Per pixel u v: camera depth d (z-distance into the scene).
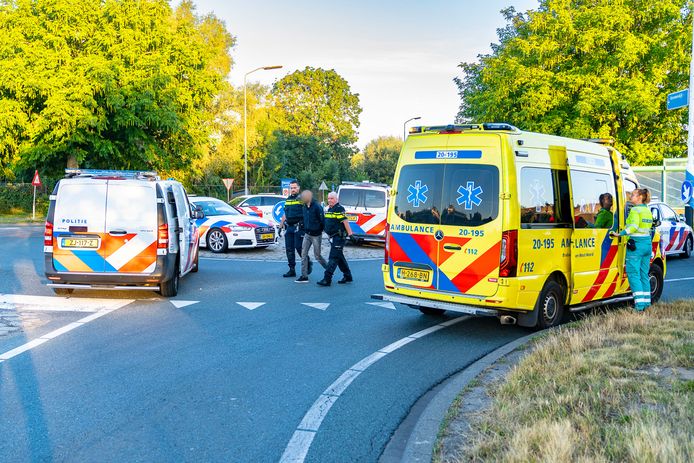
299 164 65.44
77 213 10.12
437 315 9.70
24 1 30.34
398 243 8.66
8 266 14.14
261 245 18.41
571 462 3.79
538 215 8.12
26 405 5.34
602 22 28.50
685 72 28.94
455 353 7.40
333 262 12.35
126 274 10.13
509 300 7.75
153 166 34.28
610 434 4.19
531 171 8.08
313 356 7.14
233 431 4.85
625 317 8.30
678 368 6.00
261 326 8.65
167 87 32.19
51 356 6.88
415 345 7.77
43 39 30.22
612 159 9.71
